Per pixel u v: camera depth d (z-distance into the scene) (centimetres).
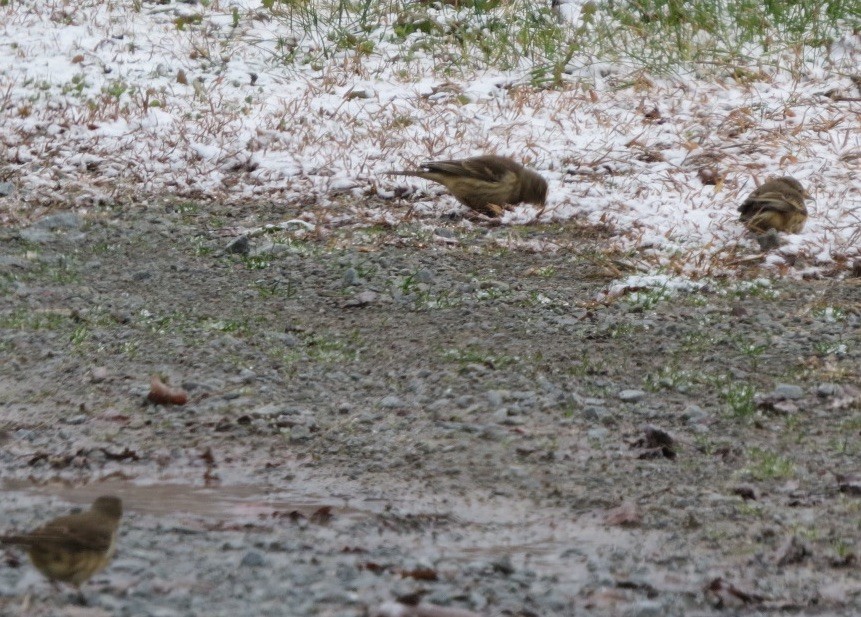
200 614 682
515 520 895
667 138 2044
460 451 1028
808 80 2261
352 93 2230
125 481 968
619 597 746
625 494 940
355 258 1616
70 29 2528
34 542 689
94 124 2108
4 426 1084
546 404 1130
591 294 1488
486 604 722
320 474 987
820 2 2447
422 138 2036
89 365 1232
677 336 1328
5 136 2064
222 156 2006
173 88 2284
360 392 1173
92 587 721
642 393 1155
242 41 2478
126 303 1444
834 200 1808
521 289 1498
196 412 1114
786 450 1027
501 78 2305
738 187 1861
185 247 1670
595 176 1914
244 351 1276
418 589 740
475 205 1798
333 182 1917
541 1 2552
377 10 2555
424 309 1423
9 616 669
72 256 1630
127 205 1848
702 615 725
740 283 1520
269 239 1692
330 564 788
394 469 995
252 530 860
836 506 912
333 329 1359
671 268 1567
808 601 748
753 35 2419
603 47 2372
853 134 2033
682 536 862
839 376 1204
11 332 1333
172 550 805
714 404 1137
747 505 917
